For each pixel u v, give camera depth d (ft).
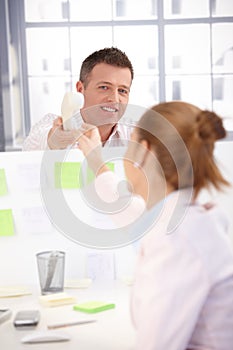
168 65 12.53
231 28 12.45
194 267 3.12
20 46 12.36
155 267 3.15
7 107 12.19
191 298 3.08
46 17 12.36
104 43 12.46
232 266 3.21
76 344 3.51
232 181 5.28
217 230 3.31
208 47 12.49
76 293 4.77
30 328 3.86
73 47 12.42
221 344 3.25
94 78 6.77
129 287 4.92
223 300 3.22
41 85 12.47
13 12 12.22
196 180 3.44
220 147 5.28
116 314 4.12
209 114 3.50
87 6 12.41
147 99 12.57
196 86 12.58
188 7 12.42
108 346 3.46
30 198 5.20
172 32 12.45
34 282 5.24
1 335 3.74
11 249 5.21
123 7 12.42
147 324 3.07
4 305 4.52
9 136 12.23
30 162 5.17
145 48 12.47
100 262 5.22
